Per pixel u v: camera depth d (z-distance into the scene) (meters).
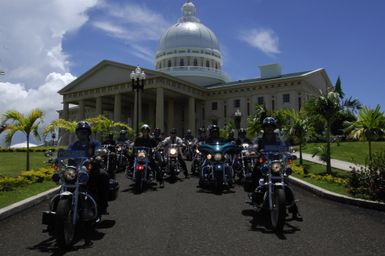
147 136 11.29
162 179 11.49
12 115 16.17
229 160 12.26
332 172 15.43
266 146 6.67
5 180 11.05
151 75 60.50
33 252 4.99
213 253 4.87
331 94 16.02
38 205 8.54
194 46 82.50
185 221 6.71
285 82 64.25
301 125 18.47
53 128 17.16
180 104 76.56
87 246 5.23
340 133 42.72
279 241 5.43
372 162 10.05
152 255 4.80
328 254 4.84
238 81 75.62
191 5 92.06
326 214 7.40
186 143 23.91
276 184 6.16
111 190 6.51
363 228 6.24
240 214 7.33
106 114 88.56
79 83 72.69
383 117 15.14
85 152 5.90
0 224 6.62
